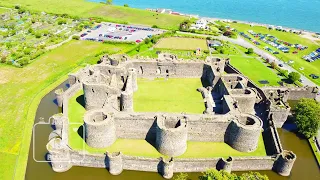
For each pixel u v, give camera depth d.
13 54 176.62
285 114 114.69
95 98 119.19
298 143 110.50
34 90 139.62
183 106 126.69
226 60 166.88
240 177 80.38
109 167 92.56
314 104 112.69
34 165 95.50
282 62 180.50
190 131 103.38
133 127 103.00
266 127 113.75
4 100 130.38
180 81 149.75
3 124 113.94
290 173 95.75
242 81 135.62
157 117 100.50
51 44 197.50
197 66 149.88
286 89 135.00
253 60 182.12
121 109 115.88
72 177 93.31
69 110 121.06
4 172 92.06
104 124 96.06
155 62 148.00
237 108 108.19
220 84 135.38
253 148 100.88
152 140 105.19
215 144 104.19
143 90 139.88
